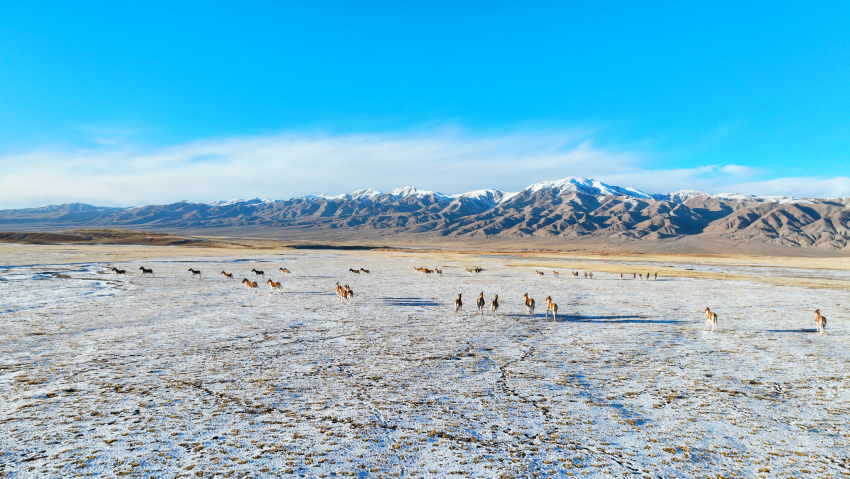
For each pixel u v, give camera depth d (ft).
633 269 249.14
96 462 29.09
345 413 38.37
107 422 35.37
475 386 46.19
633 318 90.68
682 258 404.77
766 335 73.97
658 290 145.18
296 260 292.20
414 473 28.86
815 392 45.19
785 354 60.95
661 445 33.32
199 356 55.72
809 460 31.12
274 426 35.40
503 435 34.73
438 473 28.89
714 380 49.01
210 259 272.72
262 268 219.20
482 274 209.36
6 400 39.60
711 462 30.76
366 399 41.88
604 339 70.23
